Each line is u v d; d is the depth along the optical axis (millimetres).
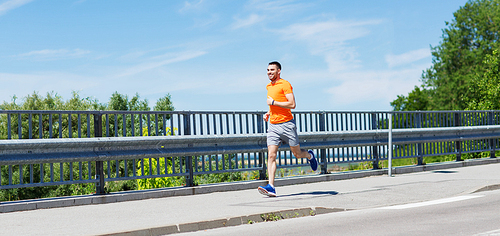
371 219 6402
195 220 6172
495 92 27047
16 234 5590
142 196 8672
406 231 5492
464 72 52531
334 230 5672
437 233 5340
